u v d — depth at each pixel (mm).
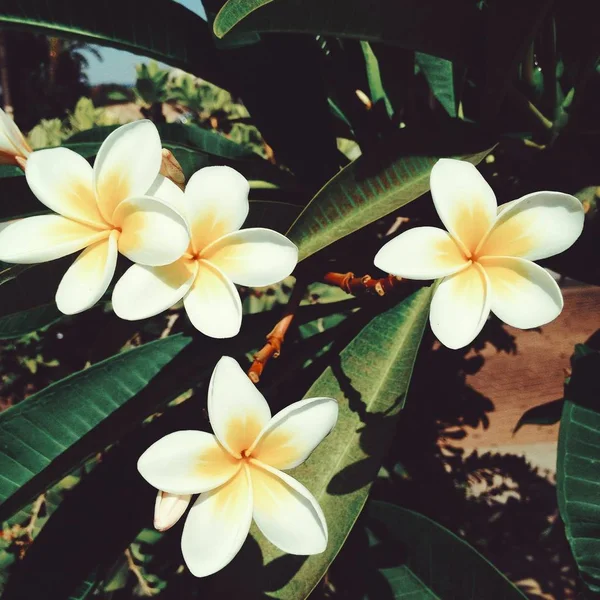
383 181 362
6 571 610
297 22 323
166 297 279
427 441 677
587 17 385
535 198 289
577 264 433
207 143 521
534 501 769
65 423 371
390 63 488
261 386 425
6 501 361
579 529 358
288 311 321
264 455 283
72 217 293
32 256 283
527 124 448
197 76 451
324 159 472
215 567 267
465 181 292
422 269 283
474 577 398
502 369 1670
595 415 372
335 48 519
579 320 1694
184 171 440
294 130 467
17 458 363
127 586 615
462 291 284
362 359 381
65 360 713
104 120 812
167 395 390
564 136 434
